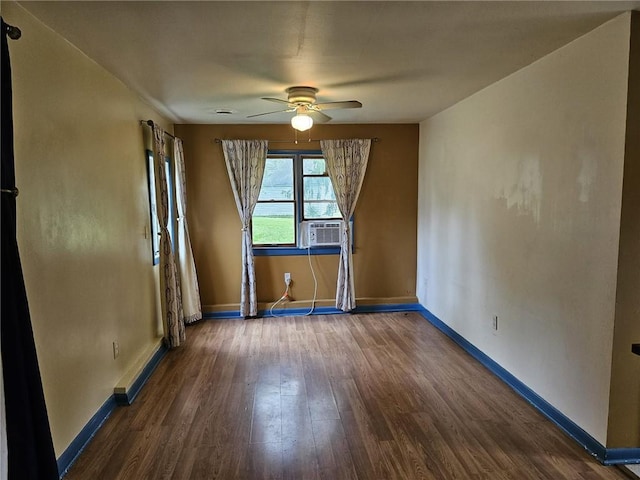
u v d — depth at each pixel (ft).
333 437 8.47
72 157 7.95
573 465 7.53
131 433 8.65
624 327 7.33
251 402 9.96
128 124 11.12
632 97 6.93
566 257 8.47
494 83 11.08
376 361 12.43
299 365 12.18
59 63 7.52
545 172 9.07
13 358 5.32
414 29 7.38
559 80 8.52
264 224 17.57
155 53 8.48
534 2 6.38
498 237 11.13
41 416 5.68
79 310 8.13
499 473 7.32
